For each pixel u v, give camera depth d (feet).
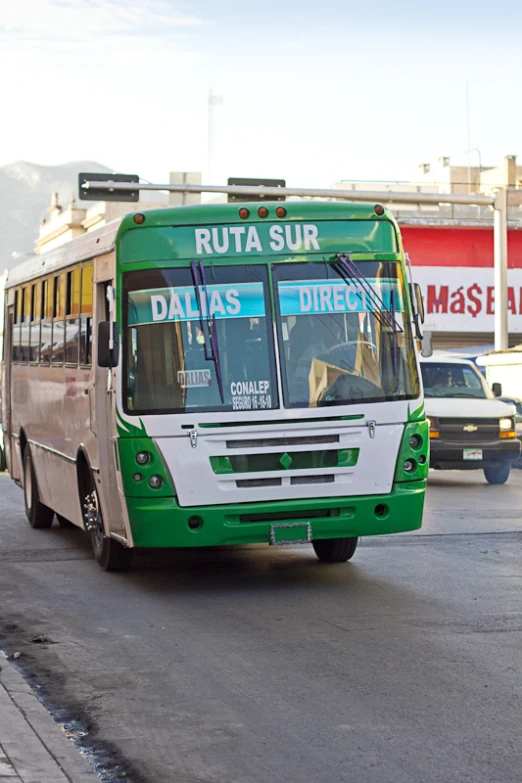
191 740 20.11
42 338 47.09
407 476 33.78
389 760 18.67
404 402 33.73
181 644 27.53
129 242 33.60
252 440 32.78
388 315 34.01
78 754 19.17
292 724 20.77
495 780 17.65
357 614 30.25
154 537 32.65
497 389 70.54
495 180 253.03
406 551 41.19
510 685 22.98
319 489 32.99
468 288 177.88
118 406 32.99
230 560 40.24
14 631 29.50
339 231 34.12
